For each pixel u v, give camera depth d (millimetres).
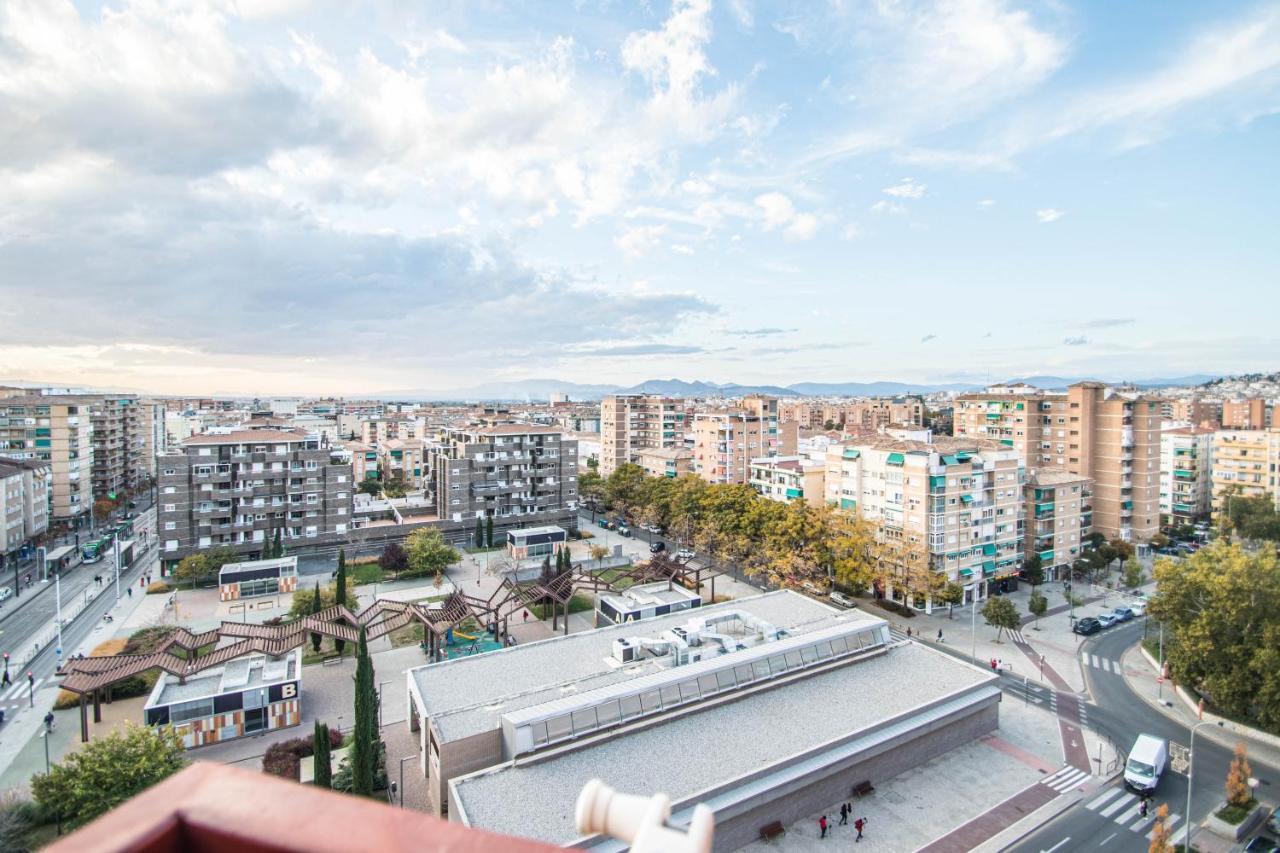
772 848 40719
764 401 138125
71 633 75125
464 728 42844
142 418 173750
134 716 56562
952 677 53719
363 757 41562
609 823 3170
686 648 52000
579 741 42688
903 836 42094
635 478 132125
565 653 54250
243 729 53688
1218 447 123062
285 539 100562
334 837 2492
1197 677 56594
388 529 107875
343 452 116562
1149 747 48562
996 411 117125
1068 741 53156
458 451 119562
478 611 74562
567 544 108438
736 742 44031
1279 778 48656
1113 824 43625
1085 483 101125
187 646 59562
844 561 82438
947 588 78500
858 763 45250
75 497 128250
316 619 68250
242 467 98688
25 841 38406
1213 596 55250
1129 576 86812
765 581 95250
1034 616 81000
